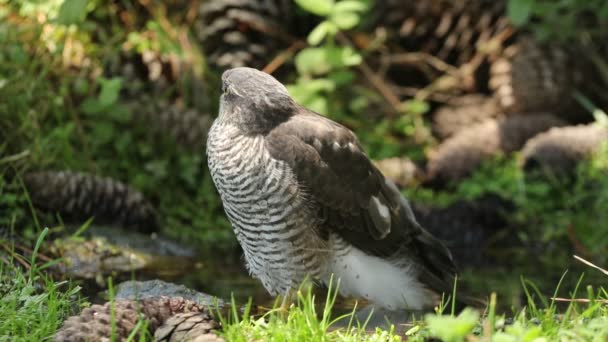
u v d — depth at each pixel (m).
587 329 5.54
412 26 13.03
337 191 7.38
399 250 7.81
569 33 12.25
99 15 11.62
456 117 12.55
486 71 12.88
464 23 12.83
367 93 12.87
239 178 7.23
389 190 7.95
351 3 11.57
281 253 7.38
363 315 7.53
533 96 12.14
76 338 5.66
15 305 6.25
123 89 11.28
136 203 9.81
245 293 8.20
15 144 9.63
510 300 8.09
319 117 7.61
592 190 10.89
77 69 11.02
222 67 11.69
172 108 11.02
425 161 12.25
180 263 9.26
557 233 10.43
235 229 7.59
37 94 10.13
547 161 11.29
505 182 11.28
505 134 11.92
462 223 10.66
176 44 11.62
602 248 10.10
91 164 10.32
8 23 10.55
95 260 8.86
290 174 7.16
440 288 7.93
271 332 5.87
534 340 5.19
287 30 12.76
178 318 5.92
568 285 8.55
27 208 9.26
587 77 12.41
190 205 10.84
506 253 10.19
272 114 7.26
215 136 7.41
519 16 11.45
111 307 5.70
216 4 11.62
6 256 8.20
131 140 10.95
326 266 7.56
